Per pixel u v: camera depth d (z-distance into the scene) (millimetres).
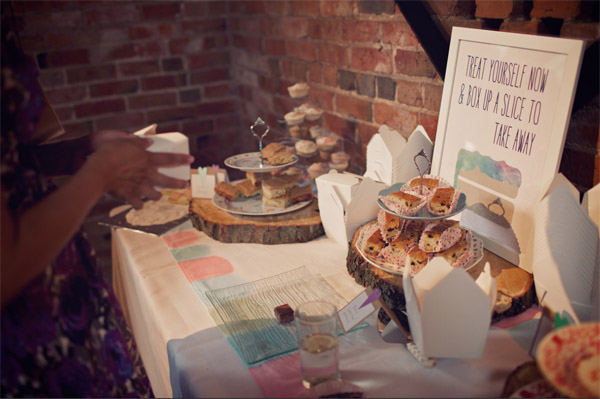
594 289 870
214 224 1474
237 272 1290
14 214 682
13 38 723
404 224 1217
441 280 829
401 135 1569
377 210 1351
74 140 942
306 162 1947
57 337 761
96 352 849
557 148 1026
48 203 668
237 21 2592
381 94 1699
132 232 1586
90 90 2512
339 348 966
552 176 1038
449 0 1353
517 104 1119
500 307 991
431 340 870
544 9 1104
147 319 1265
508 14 1193
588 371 650
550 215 916
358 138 1880
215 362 950
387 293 1078
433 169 1396
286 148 1825
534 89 1074
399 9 1523
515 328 982
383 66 1656
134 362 1005
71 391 780
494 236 1193
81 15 2389
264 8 2303
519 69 1107
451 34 1336
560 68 1010
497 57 1164
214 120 2820
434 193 1180
